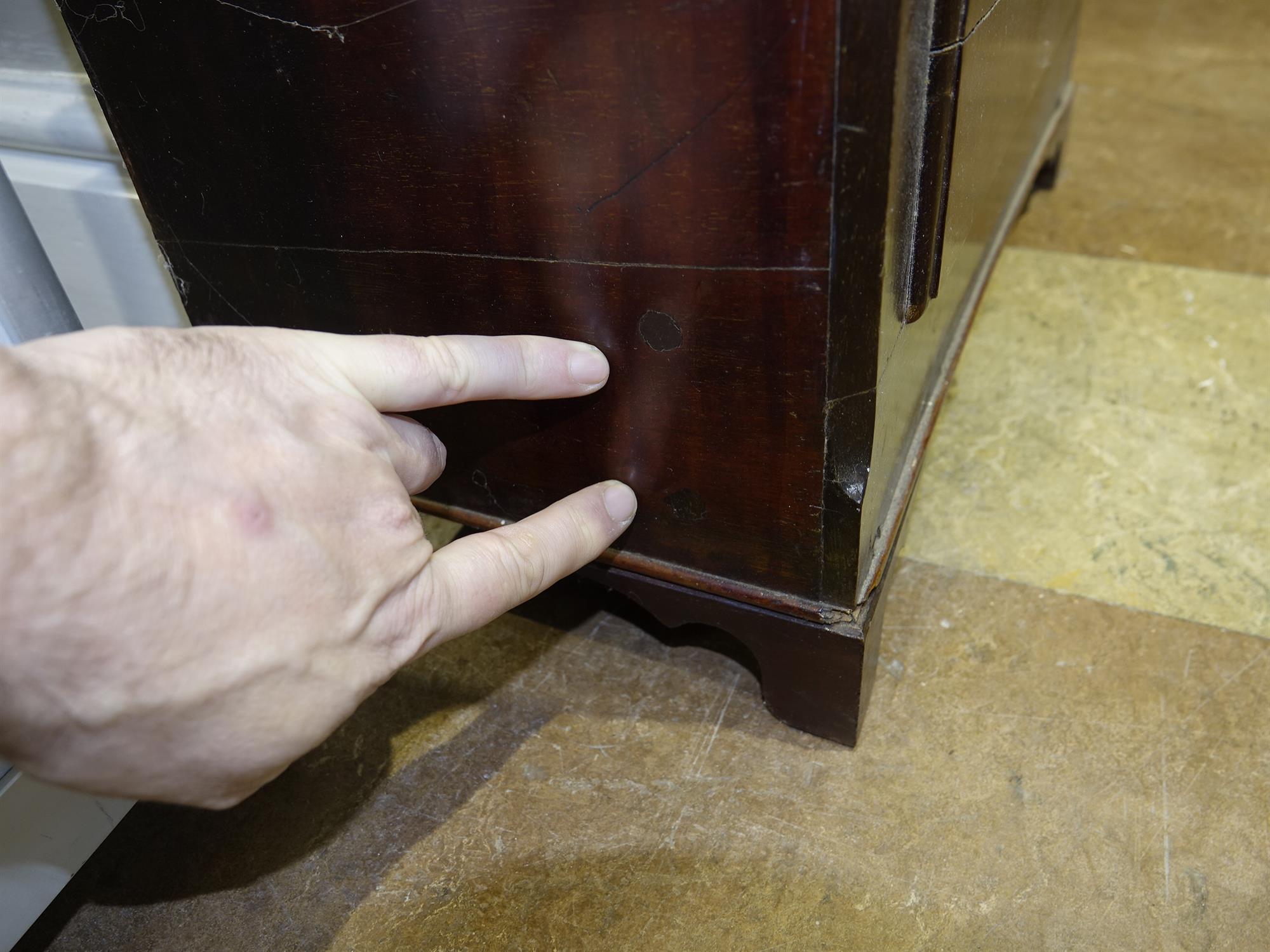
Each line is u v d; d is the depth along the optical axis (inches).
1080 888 24.0
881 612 27.0
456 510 29.4
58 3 22.2
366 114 20.4
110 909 25.0
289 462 16.7
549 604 32.8
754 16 15.6
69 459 14.0
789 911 23.9
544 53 17.6
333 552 16.9
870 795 26.4
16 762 15.8
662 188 18.3
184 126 23.1
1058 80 46.1
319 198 22.6
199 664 15.3
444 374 19.8
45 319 27.7
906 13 15.6
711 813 26.2
